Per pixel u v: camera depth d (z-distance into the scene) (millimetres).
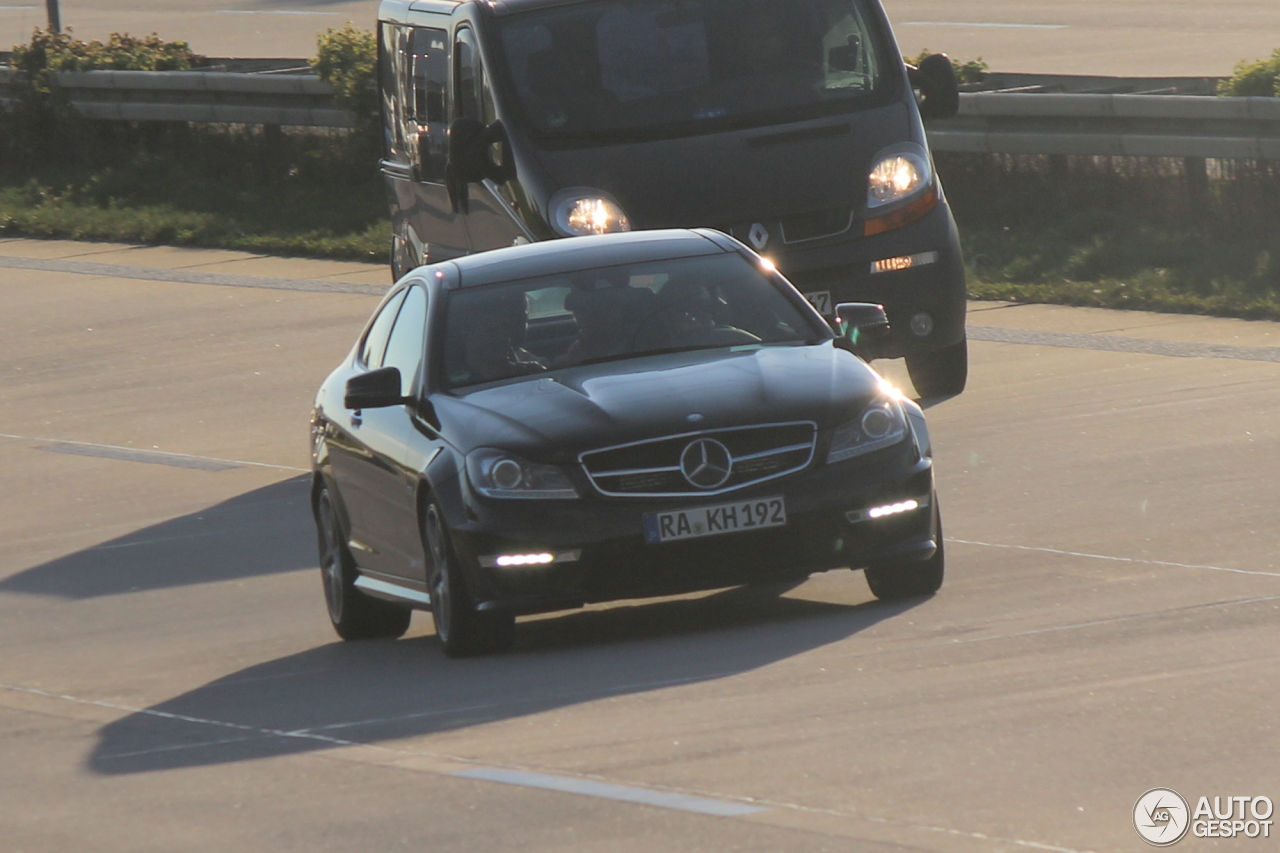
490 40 52969
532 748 26094
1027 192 76938
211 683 33875
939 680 27812
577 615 37312
